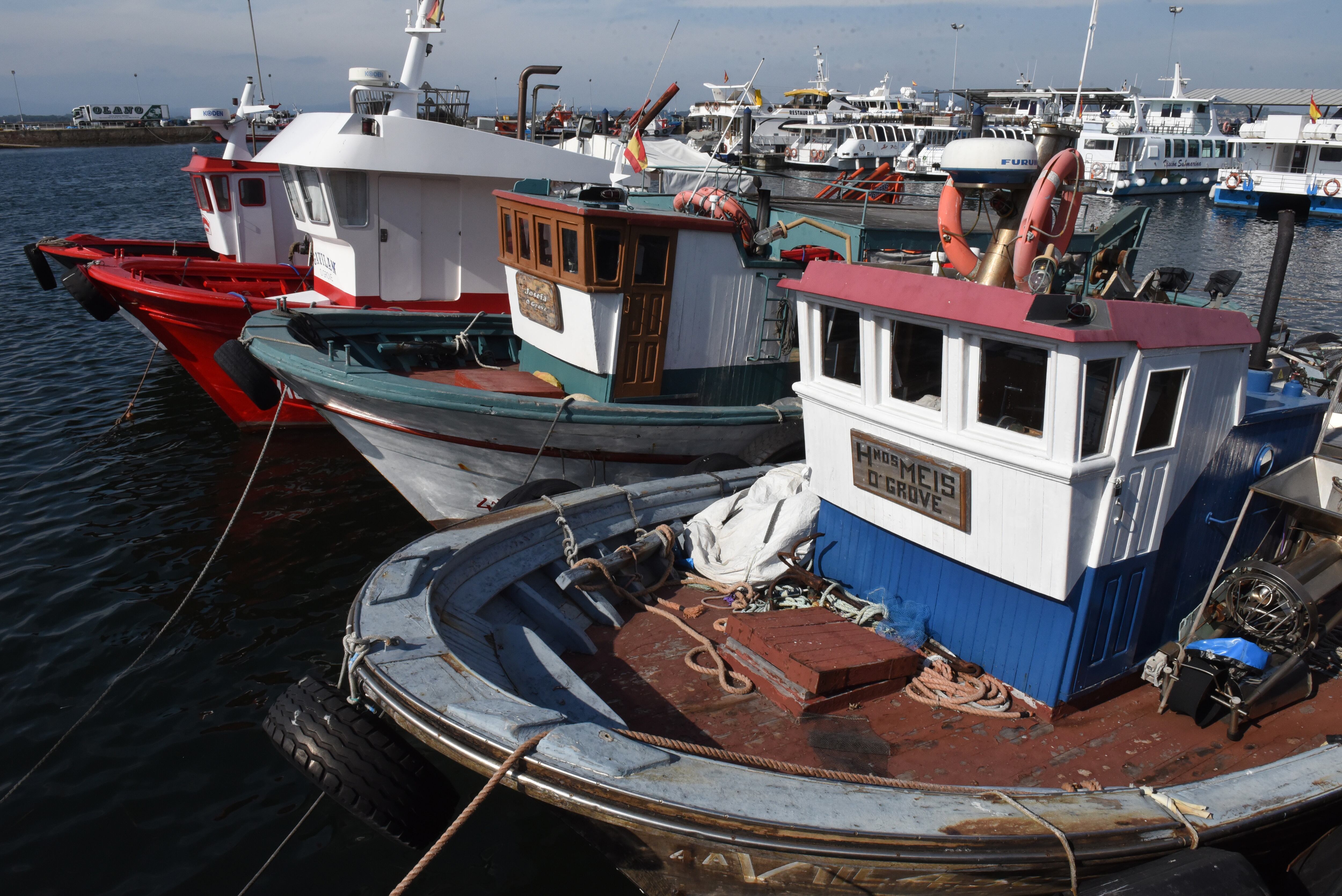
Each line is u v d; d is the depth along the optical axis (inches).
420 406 295.7
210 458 436.1
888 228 354.6
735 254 335.3
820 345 199.3
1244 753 167.5
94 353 629.3
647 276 317.4
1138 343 149.4
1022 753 164.2
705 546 232.8
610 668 190.2
